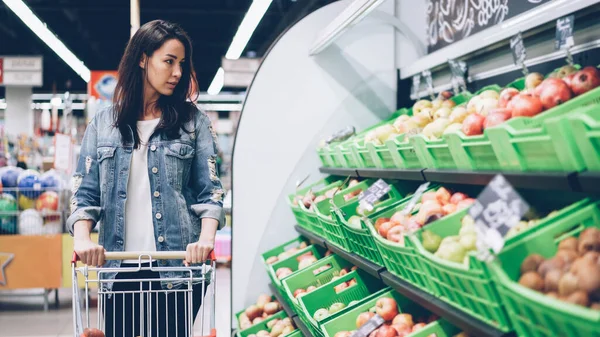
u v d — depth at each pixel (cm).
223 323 588
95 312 684
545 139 165
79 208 263
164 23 265
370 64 478
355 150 367
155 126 271
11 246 690
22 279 692
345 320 293
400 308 286
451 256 194
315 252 430
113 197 266
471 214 165
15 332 595
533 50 310
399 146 290
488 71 355
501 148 189
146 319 267
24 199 702
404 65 480
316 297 336
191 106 278
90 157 271
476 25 387
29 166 927
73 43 2014
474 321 181
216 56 2238
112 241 266
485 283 166
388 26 477
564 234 162
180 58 264
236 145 477
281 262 426
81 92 2505
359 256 315
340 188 399
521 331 156
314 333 323
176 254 238
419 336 240
